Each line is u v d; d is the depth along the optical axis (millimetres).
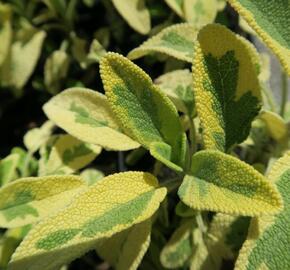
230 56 173
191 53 214
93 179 241
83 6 352
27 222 194
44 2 318
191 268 214
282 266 148
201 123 172
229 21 314
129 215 158
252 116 180
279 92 297
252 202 138
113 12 323
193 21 260
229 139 178
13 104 343
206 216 226
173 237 225
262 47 301
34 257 151
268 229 152
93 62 306
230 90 175
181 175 175
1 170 245
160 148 172
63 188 199
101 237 154
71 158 231
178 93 217
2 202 197
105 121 204
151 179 170
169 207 260
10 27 302
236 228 208
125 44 332
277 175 160
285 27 166
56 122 204
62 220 155
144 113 170
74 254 157
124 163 284
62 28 326
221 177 150
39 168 239
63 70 312
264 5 166
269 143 242
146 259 245
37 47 310
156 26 305
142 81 165
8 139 336
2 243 231
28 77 322
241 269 149
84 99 208
